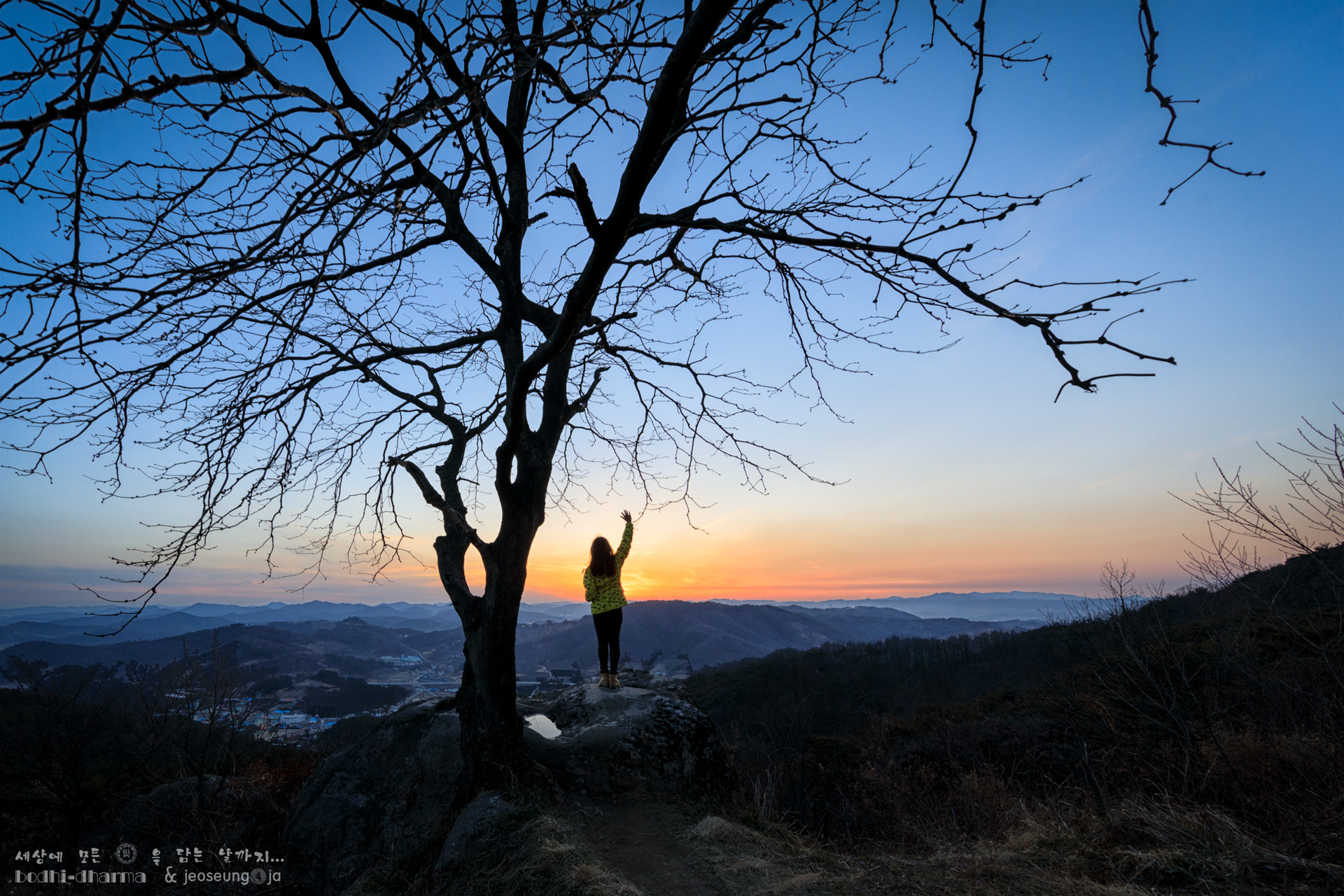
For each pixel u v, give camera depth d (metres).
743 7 2.33
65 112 1.58
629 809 5.38
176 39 1.73
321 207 2.25
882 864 4.17
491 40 2.00
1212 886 3.13
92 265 1.85
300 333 3.98
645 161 2.27
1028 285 2.02
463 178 3.19
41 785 12.13
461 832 4.77
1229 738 4.60
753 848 4.67
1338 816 3.58
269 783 9.66
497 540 5.41
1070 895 3.28
